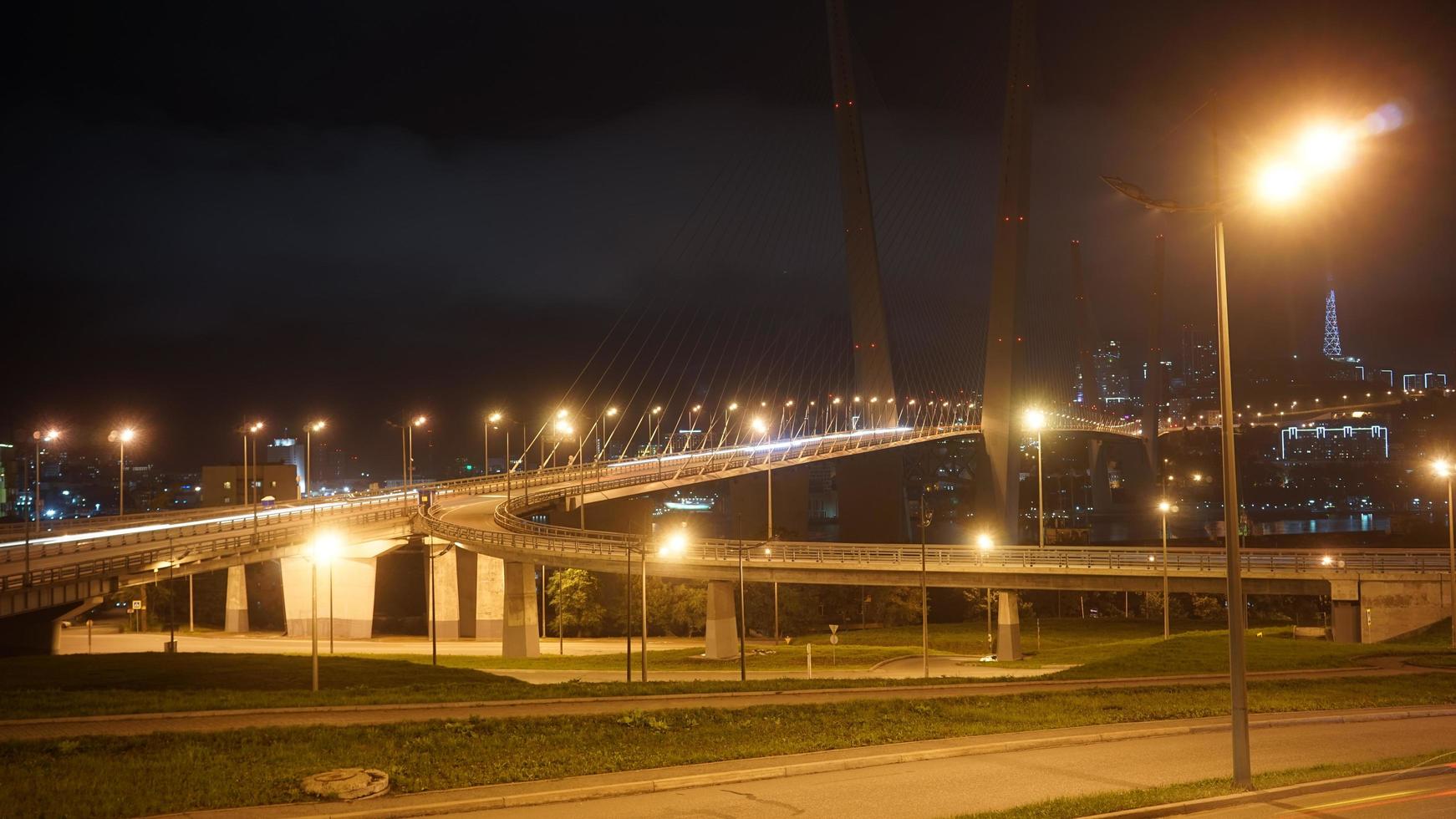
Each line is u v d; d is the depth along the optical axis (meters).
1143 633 103.06
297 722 31.16
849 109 160.12
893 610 120.62
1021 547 85.31
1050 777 27.31
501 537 91.62
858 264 159.12
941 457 175.25
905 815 23.41
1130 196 25.02
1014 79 152.12
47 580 71.00
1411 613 70.75
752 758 28.72
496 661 81.56
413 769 26.11
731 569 85.31
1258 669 53.22
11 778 24.52
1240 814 23.25
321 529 99.62
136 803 22.91
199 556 86.81
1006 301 151.38
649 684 42.62
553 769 26.59
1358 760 29.59
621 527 150.38
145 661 55.94
